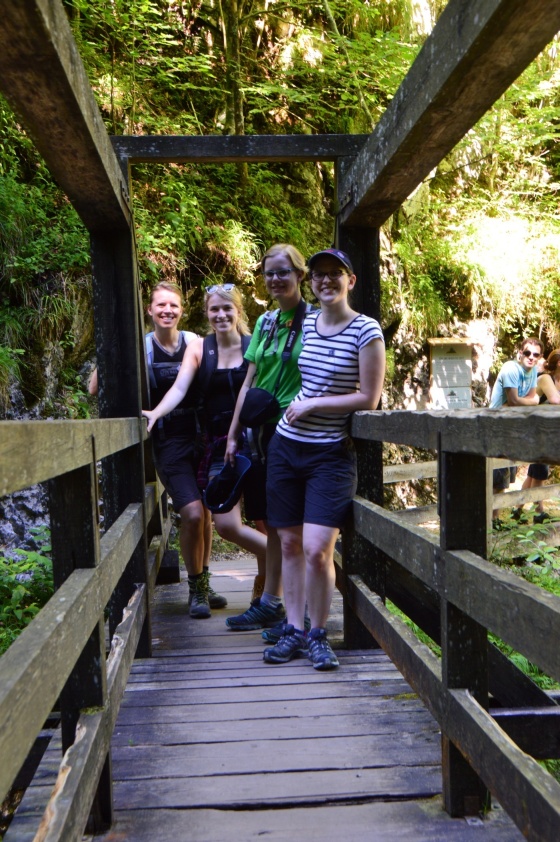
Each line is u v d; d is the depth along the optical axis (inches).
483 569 72.4
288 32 391.9
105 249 148.8
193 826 84.8
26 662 49.8
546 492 298.4
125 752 103.3
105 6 318.3
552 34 80.2
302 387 134.9
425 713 115.0
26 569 191.3
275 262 141.4
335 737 107.0
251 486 158.4
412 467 289.9
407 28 425.7
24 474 49.2
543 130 474.6
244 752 102.6
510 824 84.2
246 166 350.9
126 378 148.4
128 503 146.6
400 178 125.7
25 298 280.5
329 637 155.0
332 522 131.7
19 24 70.1
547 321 453.1
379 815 86.7
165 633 162.6
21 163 306.5
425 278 412.8
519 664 165.5
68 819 59.7
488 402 429.7
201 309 326.0
